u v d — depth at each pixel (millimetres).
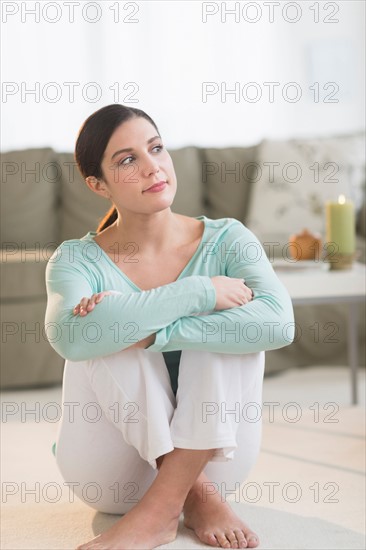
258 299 2309
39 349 4566
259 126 6492
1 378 4547
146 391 2250
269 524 2395
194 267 2428
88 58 6344
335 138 5363
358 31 6543
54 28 6285
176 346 2223
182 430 2229
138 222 2422
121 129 2355
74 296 2330
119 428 2314
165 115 6434
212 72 6469
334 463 3029
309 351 4855
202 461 2234
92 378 2289
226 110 6469
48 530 2402
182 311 2232
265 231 5133
